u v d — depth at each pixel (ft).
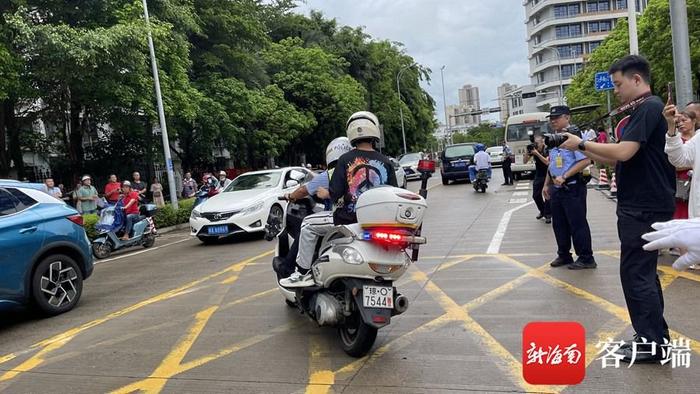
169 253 36.99
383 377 13.24
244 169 96.37
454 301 19.19
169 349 16.37
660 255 23.58
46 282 21.29
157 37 55.16
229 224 37.73
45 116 60.44
